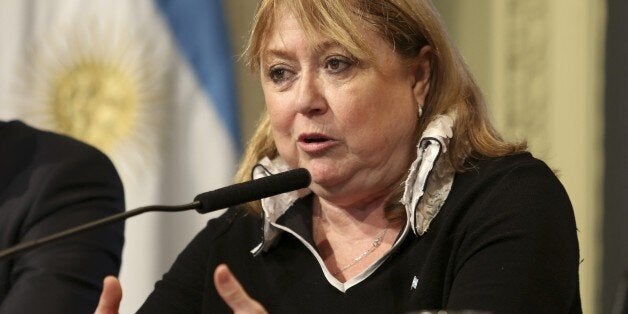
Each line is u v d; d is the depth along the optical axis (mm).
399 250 6398
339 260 6652
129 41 11688
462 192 6328
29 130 8539
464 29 13203
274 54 6398
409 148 6543
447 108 6555
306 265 6699
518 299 5617
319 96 6324
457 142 6473
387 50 6348
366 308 6312
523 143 6531
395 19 6340
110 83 11703
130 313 11531
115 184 8422
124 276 11570
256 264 6887
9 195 8141
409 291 6254
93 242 7941
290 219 6812
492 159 6445
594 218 12438
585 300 12336
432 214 6340
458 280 5855
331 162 6383
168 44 11672
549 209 6020
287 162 6602
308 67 6324
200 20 11711
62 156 8297
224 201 5695
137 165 11617
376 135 6348
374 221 6617
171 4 11719
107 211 8195
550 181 6207
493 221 6008
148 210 5566
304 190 6910
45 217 7988
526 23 12922
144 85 11641
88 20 11758
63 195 8086
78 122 11703
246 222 7148
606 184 12453
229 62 11719
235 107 11703
